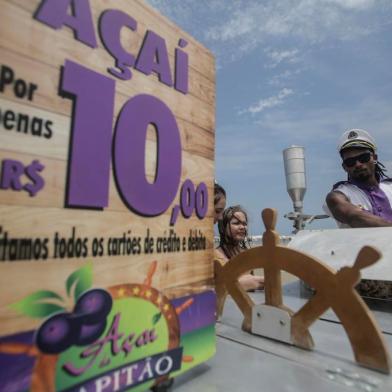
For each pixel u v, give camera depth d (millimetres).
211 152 876
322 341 979
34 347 486
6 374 456
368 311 808
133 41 681
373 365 790
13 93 488
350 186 2213
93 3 608
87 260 559
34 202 499
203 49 885
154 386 667
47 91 528
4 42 483
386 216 2072
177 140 762
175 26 796
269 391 686
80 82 573
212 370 783
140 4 705
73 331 532
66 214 536
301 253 930
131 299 625
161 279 690
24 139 495
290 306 1326
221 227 2176
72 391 523
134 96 669
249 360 841
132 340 621
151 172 691
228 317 1234
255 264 1054
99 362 565
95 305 564
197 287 782
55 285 515
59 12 554
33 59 515
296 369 790
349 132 2201
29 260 487
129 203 636
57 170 531
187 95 808
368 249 804
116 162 620
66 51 559
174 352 695
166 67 753
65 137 546
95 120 590
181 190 763
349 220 1945
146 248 663
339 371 779
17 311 471
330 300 866
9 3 494
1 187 466
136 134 664
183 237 756
